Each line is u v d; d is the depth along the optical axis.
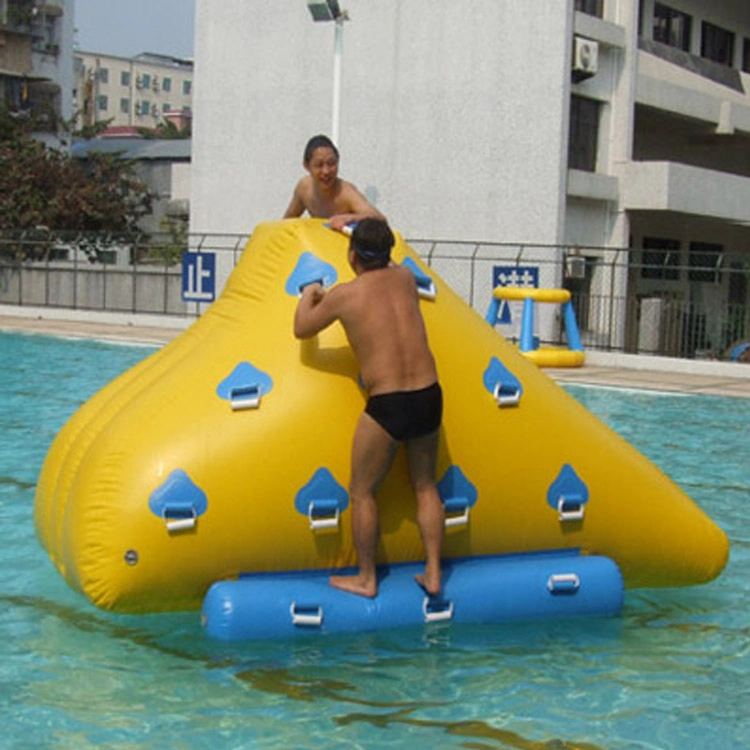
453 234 24.44
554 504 5.31
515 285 21.09
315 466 4.93
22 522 7.09
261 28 27.05
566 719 4.13
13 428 10.84
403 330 4.77
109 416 5.43
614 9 25.05
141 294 27.80
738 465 9.99
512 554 5.32
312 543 4.95
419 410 4.72
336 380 5.05
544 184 23.23
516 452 5.26
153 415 5.03
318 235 5.54
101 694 4.26
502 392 5.34
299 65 26.59
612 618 5.35
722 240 31.98
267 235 5.71
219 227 28.11
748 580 6.19
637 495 5.52
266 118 27.17
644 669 4.69
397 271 4.93
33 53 46.81
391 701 4.24
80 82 86.75
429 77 24.56
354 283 4.85
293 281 5.38
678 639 5.09
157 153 47.16
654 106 26.11
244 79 27.41
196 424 4.94
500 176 23.78
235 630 4.77
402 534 5.06
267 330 5.25
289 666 4.55
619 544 5.52
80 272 28.64
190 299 24.33
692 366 19.05
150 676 4.44
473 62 23.98
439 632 4.98
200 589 4.96
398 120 25.06
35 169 37.38
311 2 19.69
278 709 4.14
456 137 24.30
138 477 4.85
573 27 23.23
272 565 4.95
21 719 4.02
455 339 5.37
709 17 30.20
